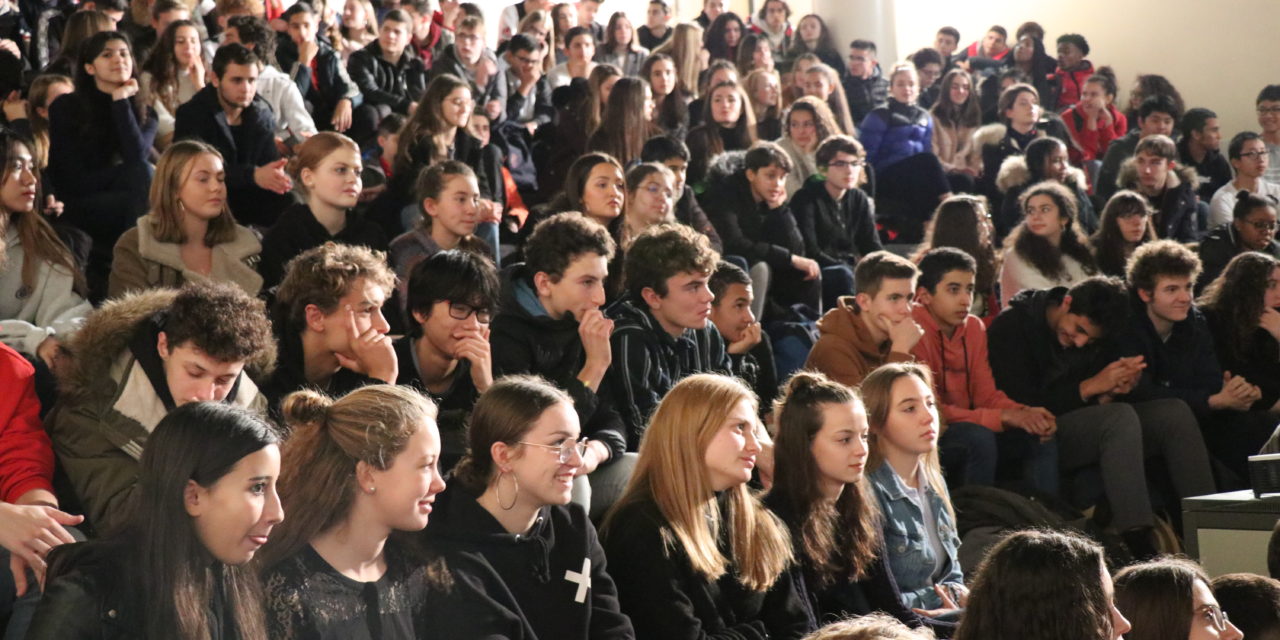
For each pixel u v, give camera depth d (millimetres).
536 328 3729
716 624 2967
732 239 5785
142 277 3889
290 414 2324
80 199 4824
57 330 3635
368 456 2246
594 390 3488
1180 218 7422
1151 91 10203
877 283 4418
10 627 2510
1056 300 4984
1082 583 2283
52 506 2670
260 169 4871
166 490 1999
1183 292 5016
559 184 6711
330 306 3090
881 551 3408
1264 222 6488
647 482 3045
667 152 5750
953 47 10883
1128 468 4652
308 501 2236
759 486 3789
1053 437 4750
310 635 2205
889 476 3617
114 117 4887
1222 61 10492
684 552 2957
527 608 2652
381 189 5551
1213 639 2746
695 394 3037
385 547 2381
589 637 2752
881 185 7555
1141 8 10930
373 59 7258
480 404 2711
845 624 2006
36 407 2832
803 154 6961
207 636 1998
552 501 2668
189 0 7125
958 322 4770
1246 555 3789
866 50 9414
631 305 3908
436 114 5566
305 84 6707
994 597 2316
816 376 3373
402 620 2336
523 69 7930
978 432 4559
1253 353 5344
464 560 2572
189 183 3910
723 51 9664
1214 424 5141
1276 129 8688
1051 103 10445
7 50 5836
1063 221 5984
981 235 5805
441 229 4457
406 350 3410
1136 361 4797
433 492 2312
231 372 2646
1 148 3652
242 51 5262
